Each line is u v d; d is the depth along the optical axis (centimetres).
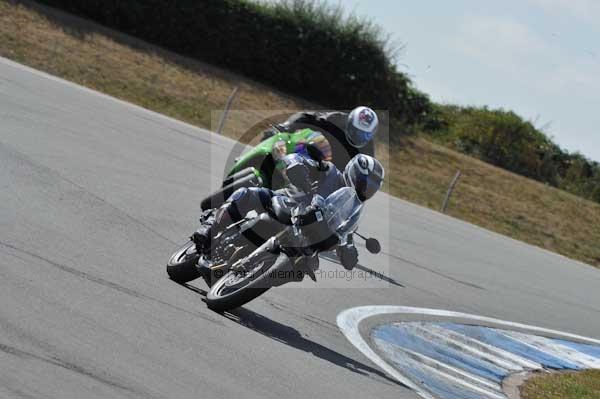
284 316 2917
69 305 2169
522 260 6875
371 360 2714
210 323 2450
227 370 2067
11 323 1908
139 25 11319
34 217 3027
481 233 8069
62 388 1656
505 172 12069
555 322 4531
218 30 11725
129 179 4397
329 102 12288
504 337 3750
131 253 3014
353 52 12162
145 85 9988
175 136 6894
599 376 3550
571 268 7525
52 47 9819
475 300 4428
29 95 6128
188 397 1797
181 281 2845
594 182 13612
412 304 3834
